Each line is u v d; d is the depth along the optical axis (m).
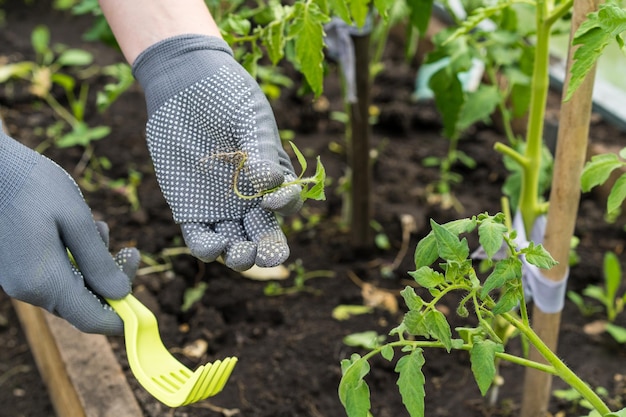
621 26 0.94
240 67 1.21
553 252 1.39
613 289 1.97
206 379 1.12
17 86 3.01
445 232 1.00
